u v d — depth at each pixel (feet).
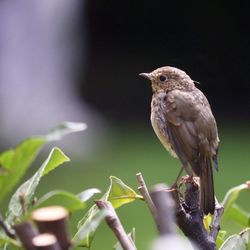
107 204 9.43
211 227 11.24
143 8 73.20
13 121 61.46
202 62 53.11
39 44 63.31
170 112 17.94
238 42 63.77
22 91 62.34
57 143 59.16
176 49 67.67
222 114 66.18
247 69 56.80
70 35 66.49
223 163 55.06
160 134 18.42
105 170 55.06
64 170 54.95
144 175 52.90
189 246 10.68
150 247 7.36
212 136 17.44
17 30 62.18
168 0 69.72
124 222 40.09
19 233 7.44
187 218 10.59
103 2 74.02
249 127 65.31
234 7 65.62
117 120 69.67
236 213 12.06
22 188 9.46
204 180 16.83
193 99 18.01
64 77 65.77
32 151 8.02
